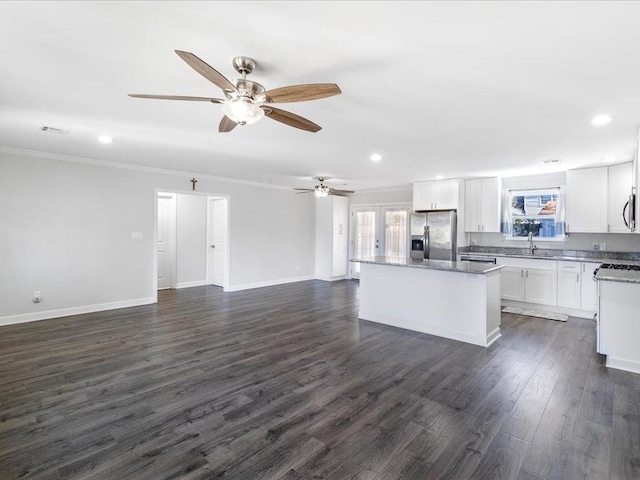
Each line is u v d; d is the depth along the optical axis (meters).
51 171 4.78
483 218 6.25
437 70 2.09
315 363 3.36
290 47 1.84
